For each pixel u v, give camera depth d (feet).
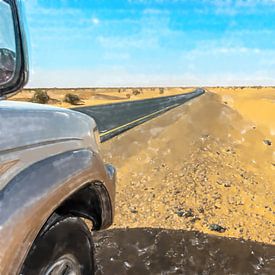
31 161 6.64
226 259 20.06
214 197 30.78
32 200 6.21
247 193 32.83
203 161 41.86
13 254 5.72
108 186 9.55
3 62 6.32
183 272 18.11
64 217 7.68
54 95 221.05
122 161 40.42
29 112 7.05
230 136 59.77
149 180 34.27
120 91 351.67
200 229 24.48
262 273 18.65
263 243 22.98
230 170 39.63
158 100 161.38
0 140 6.05
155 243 21.58
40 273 6.66
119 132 57.26
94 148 9.14
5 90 6.29
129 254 19.80
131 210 27.02
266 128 70.79
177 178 35.01
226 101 146.20
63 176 7.10
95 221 9.81
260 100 143.13
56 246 7.13
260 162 45.83
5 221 5.74
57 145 7.49
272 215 28.55
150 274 17.70
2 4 6.41
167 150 46.26
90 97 215.31
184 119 74.18
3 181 6.01
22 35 6.57
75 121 8.69
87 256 8.45
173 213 26.84
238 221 26.48
